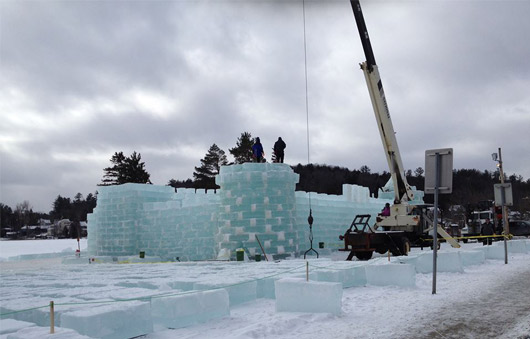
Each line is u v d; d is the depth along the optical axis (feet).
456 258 50.85
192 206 92.89
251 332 24.18
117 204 105.70
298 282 30.14
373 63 70.44
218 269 54.95
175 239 95.25
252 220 80.43
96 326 22.65
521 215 264.31
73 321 22.72
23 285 42.22
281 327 25.61
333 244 98.84
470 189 363.97
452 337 22.90
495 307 30.14
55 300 29.14
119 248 103.55
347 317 28.43
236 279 36.40
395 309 30.48
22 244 269.85
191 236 92.43
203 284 33.24
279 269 48.88
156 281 38.06
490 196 332.60
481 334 23.29
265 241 79.77
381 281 41.52
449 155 38.50
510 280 43.86
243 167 83.10
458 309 29.81
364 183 387.96
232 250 80.23
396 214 75.82
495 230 117.70
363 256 75.10
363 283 42.60
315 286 29.43
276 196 82.07
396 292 38.06
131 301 26.30
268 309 32.14
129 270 60.44
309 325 26.48
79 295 30.68
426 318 27.25
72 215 551.18
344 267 42.65
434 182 38.75
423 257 51.37
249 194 81.92
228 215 82.48
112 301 26.50
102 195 108.78
